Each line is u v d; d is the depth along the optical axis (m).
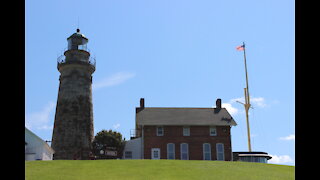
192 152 49.19
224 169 29.50
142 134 49.59
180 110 54.53
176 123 50.06
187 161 34.38
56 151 50.69
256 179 24.83
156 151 48.94
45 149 38.91
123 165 30.41
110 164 30.91
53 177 23.69
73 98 53.22
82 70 55.12
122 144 51.12
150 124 49.62
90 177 24.20
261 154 50.41
